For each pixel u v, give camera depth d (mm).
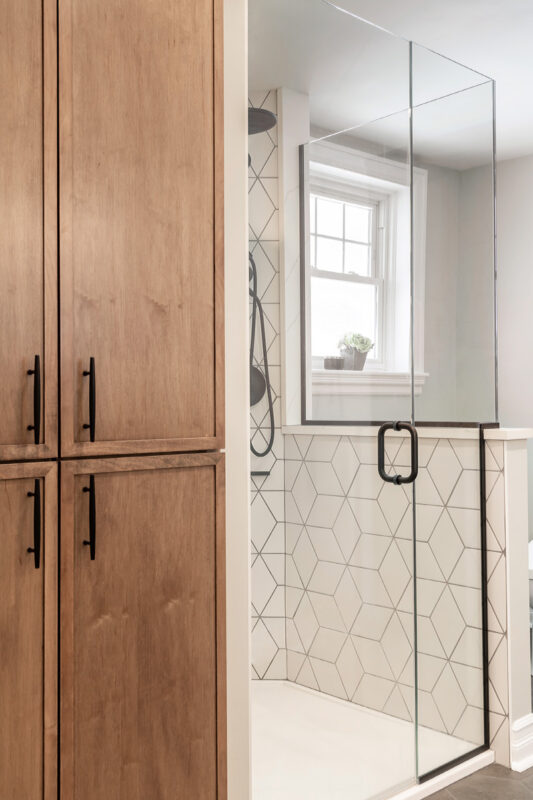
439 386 2377
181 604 1402
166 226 1378
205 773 1438
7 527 1186
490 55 3008
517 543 2492
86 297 1268
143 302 1343
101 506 1294
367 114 2135
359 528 2100
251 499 1897
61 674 1241
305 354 1994
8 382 1178
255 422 1900
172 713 1389
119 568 1316
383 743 2129
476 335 2520
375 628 2127
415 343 2293
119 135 1314
